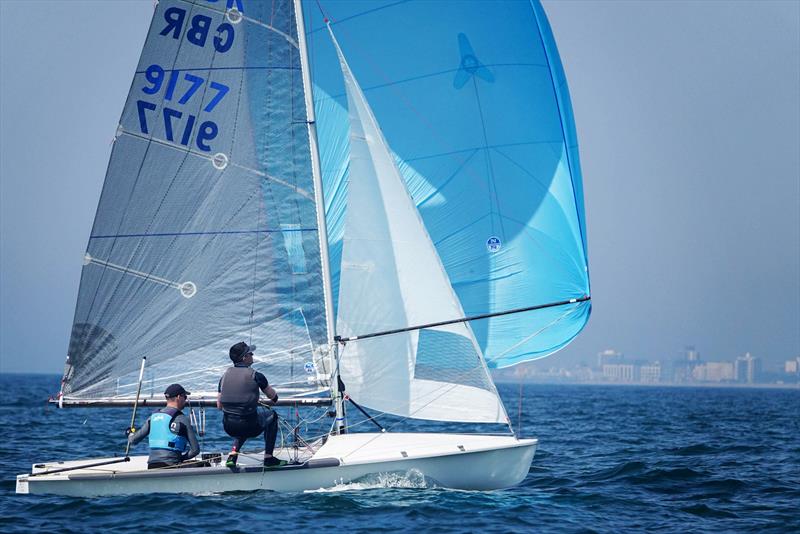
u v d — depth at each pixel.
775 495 54.47
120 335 53.25
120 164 53.38
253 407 46.28
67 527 39.91
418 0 62.44
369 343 52.06
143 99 53.50
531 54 63.44
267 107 53.78
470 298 61.91
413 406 51.69
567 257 62.22
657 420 145.38
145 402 52.91
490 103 62.75
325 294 52.69
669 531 42.91
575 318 62.09
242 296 53.19
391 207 52.41
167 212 53.50
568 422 135.62
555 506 48.09
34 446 78.38
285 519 41.53
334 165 58.38
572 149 63.66
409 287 52.00
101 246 53.34
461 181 62.28
